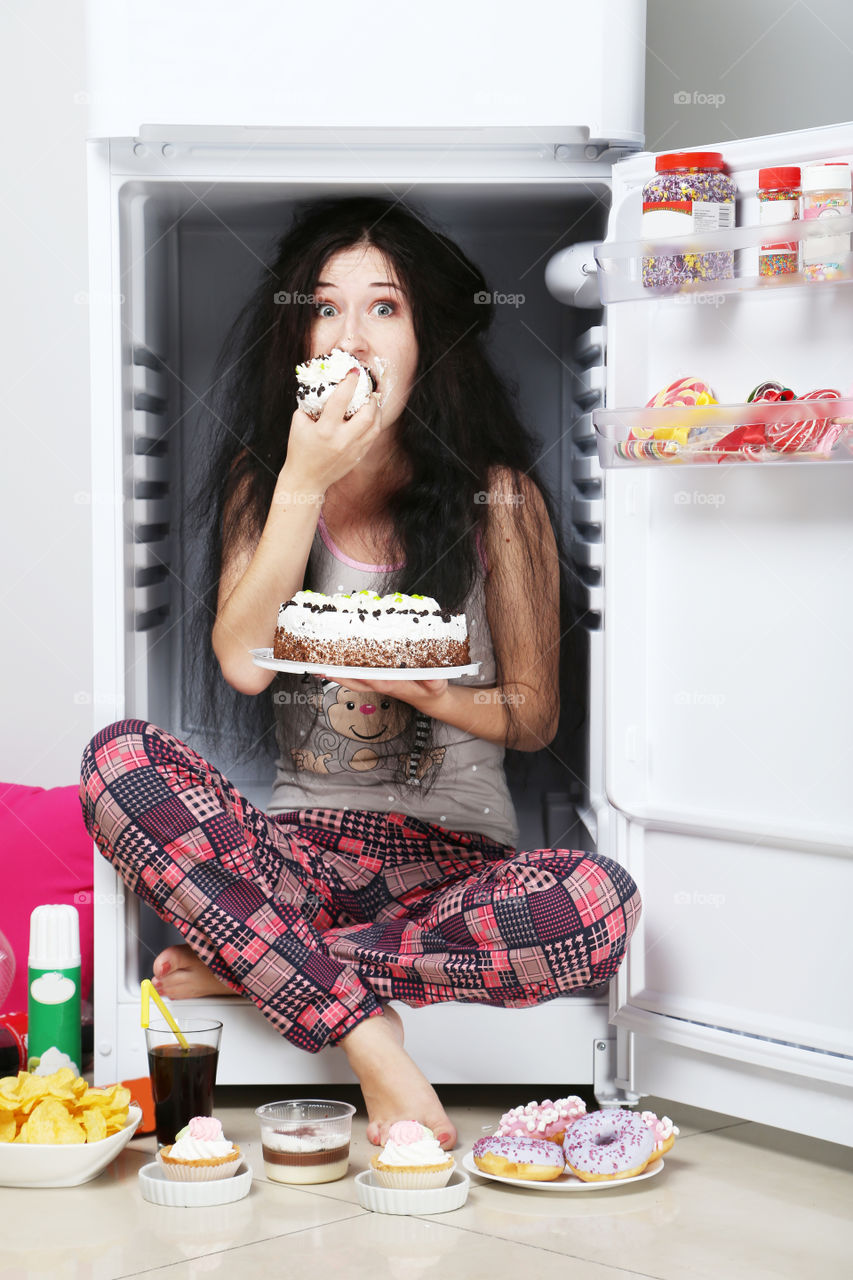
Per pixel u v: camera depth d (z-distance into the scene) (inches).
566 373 79.4
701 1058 63.1
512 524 76.3
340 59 64.0
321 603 67.6
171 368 79.8
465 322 77.9
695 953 63.6
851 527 58.1
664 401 59.7
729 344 60.7
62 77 89.7
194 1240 51.6
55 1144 56.7
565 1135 58.4
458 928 62.1
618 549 63.9
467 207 74.0
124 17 64.1
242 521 78.3
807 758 59.5
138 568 72.6
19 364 90.8
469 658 71.5
